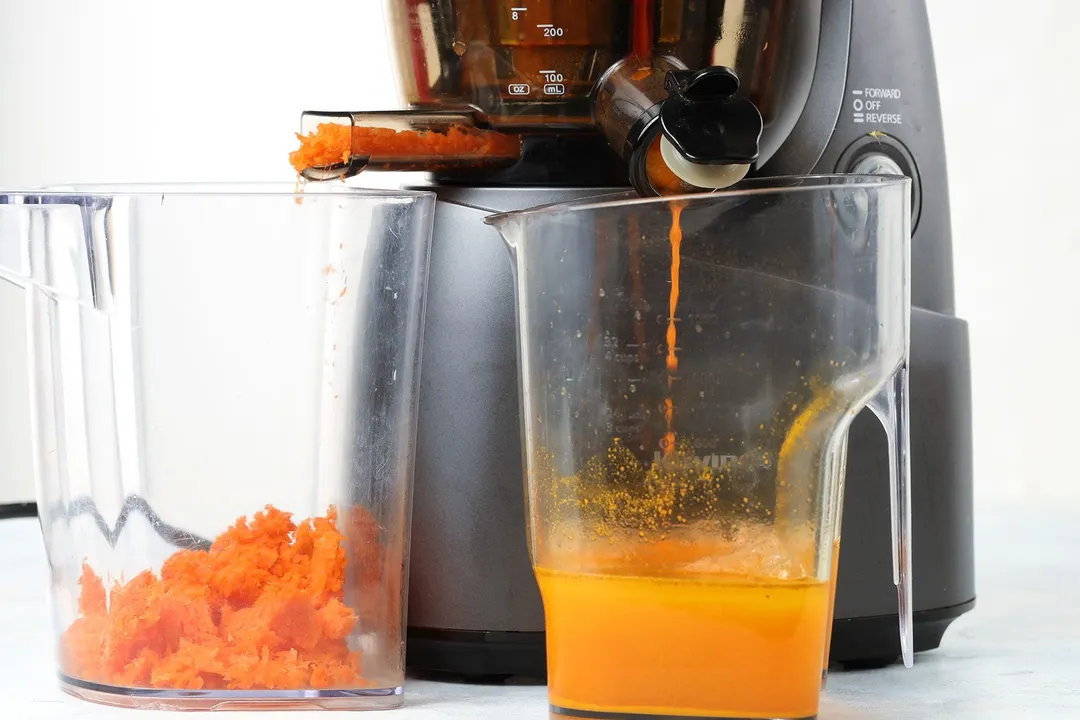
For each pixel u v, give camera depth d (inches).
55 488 36.4
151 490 35.6
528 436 34.5
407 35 38.5
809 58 38.2
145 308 35.6
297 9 72.2
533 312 34.2
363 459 35.9
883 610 38.5
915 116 40.1
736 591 32.8
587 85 37.0
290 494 35.7
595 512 33.4
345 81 72.4
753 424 33.0
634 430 33.2
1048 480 73.0
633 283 33.3
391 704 35.9
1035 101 71.4
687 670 32.9
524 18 36.9
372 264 35.9
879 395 34.9
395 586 36.1
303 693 35.4
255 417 35.6
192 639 35.5
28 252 35.9
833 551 34.0
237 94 72.4
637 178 35.7
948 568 39.4
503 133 37.7
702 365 33.1
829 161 39.3
